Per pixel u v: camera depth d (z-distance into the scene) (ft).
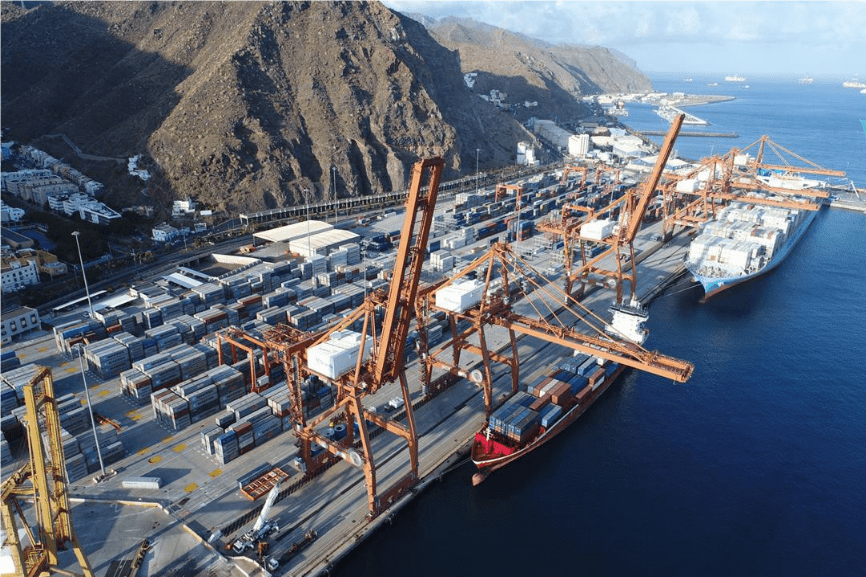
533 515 255.29
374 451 285.43
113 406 315.58
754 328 445.78
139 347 355.36
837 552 237.86
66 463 255.70
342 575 222.07
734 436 312.71
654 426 321.32
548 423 295.07
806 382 368.07
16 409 286.25
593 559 233.14
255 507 246.06
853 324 454.81
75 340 367.45
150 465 270.87
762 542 242.99
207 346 354.13
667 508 261.03
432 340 390.63
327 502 251.60
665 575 226.38
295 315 388.98
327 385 319.47
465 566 228.02
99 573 211.20
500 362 368.07
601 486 274.36
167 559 219.00
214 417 309.63
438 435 299.58
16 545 173.06
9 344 381.60
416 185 208.13
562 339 305.94
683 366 268.21
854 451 300.61
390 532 244.42
